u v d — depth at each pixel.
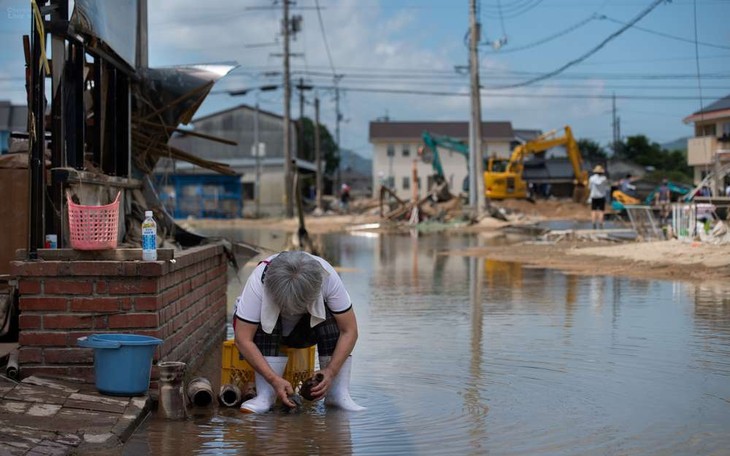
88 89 8.16
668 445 4.55
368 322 8.92
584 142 94.56
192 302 6.92
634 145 87.69
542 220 38.72
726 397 5.59
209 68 8.96
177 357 6.23
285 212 47.72
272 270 5.23
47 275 5.47
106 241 5.59
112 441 4.48
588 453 4.43
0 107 39.34
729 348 7.21
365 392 5.86
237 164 61.53
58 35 6.45
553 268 14.99
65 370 5.47
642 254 15.75
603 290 11.41
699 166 36.91
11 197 7.03
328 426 4.99
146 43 9.05
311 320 5.27
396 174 83.56
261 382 5.42
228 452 4.47
